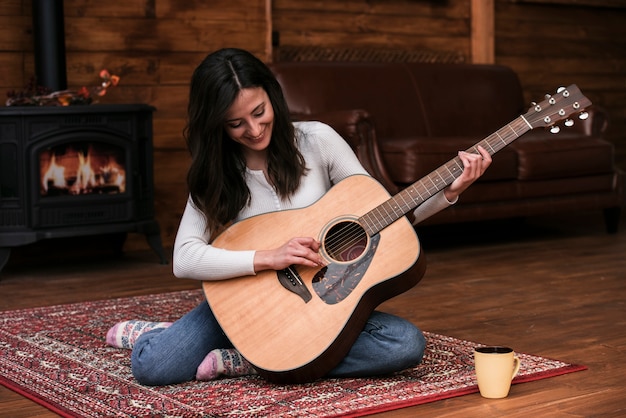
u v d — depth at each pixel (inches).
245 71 83.4
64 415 80.5
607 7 257.4
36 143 158.9
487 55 233.6
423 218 90.4
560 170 192.9
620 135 263.9
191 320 90.5
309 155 92.0
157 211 194.4
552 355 100.6
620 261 166.2
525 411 79.5
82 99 166.7
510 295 136.6
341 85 195.2
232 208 89.7
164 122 193.6
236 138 85.9
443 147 178.1
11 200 159.0
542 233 207.0
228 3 199.0
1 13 175.5
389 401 81.5
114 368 96.3
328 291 85.5
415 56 225.5
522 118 84.7
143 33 190.2
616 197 202.2
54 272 167.8
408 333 87.8
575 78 253.6
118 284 153.9
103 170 165.9
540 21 246.2
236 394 84.9
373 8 219.5
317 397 83.0
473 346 103.5
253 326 85.8
